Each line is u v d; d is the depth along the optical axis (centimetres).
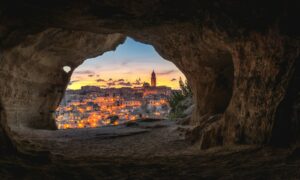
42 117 1930
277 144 695
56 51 1720
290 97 705
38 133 1469
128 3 722
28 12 761
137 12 776
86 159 762
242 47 826
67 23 875
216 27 834
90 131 1686
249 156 632
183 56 1370
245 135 810
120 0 705
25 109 1731
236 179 427
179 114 2412
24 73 1602
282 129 705
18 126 1606
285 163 493
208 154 769
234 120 871
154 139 1309
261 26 705
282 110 707
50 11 758
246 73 827
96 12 769
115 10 759
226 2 703
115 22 862
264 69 734
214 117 1105
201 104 1411
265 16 676
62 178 474
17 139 974
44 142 1162
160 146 1107
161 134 1452
